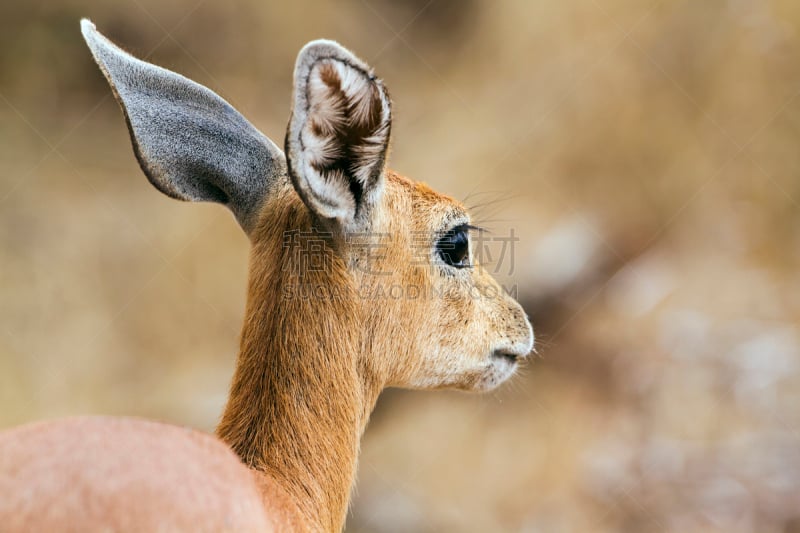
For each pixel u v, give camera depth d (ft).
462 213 34.01
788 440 69.72
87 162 94.73
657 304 81.92
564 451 72.74
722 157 92.38
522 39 112.06
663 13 100.83
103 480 19.66
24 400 74.28
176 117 30.37
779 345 76.84
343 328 30.45
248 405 29.45
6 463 19.80
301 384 29.60
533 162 94.53
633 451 71.31
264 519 22.11
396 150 99.30
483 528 68.39
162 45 106.73
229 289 85.15
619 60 99.76
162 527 19.49
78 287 82.74
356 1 121.60
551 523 67.97
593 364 78.23
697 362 76.59
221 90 104.01
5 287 80.94
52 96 100.58
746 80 95.04
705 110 94.89
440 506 69.97
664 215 89.92
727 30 97.30
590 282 83.41
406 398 76.79
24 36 101.86
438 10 122.52
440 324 33.40
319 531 28.89
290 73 109.60
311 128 26.50
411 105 108.99
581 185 92.32
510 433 74.84
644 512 66.80
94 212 89.10
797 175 90.53
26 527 18.76
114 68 29.35
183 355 81.05
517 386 77.36
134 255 86.22
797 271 85.10
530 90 103.71
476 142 98.58
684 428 72.28
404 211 32.37
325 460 29.55
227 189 31.32
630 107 96.17
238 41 110.01
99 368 77.92
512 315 35.65
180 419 73.31
